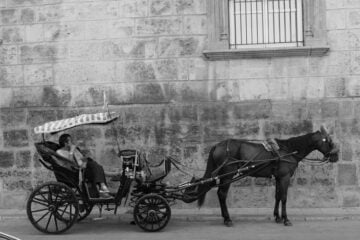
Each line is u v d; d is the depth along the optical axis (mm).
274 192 11406
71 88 11992
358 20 11242
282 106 11406
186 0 11648
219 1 11547
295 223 10164
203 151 11578
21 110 12133
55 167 9648
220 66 11578
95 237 9227
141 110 11773
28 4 12109
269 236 9023
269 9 11656
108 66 11891
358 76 11242
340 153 11273
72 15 11992
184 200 9766
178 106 11664
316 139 9922
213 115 11578
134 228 10016
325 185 11305
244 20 11703
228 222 9977
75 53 11984
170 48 11703
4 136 12188
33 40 12109
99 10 11914
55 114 12039
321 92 11336
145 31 11781
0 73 12211
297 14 11570
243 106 11500
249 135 11484
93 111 11914
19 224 10641
